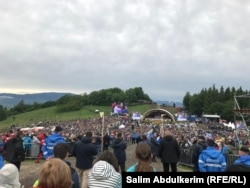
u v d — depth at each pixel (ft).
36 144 68.28
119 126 259.60
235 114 96.53
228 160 50.19
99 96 650.43
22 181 44.70
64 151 19.65
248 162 22.89
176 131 212.84
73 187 18.47
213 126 332.60
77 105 627.46
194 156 39.14
